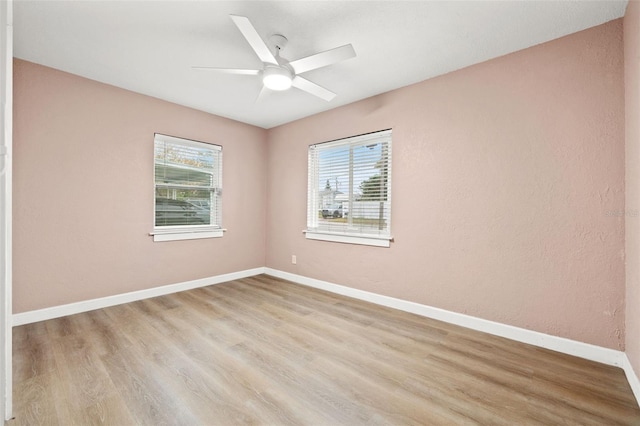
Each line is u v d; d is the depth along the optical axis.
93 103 2.78
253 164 4.25
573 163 2.00
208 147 3.72
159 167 3.31
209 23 1.93
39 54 2.32
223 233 3.89
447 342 2.19
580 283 1.98
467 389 1.62
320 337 2.27
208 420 1.37
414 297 2.81
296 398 1.53
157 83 2.85
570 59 2.01
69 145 2.65
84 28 1.98
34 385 1.60
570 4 1.72
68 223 2.66
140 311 2.78
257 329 2.40
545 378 1.72
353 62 2.41
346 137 3.39
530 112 2.16
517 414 1.42
